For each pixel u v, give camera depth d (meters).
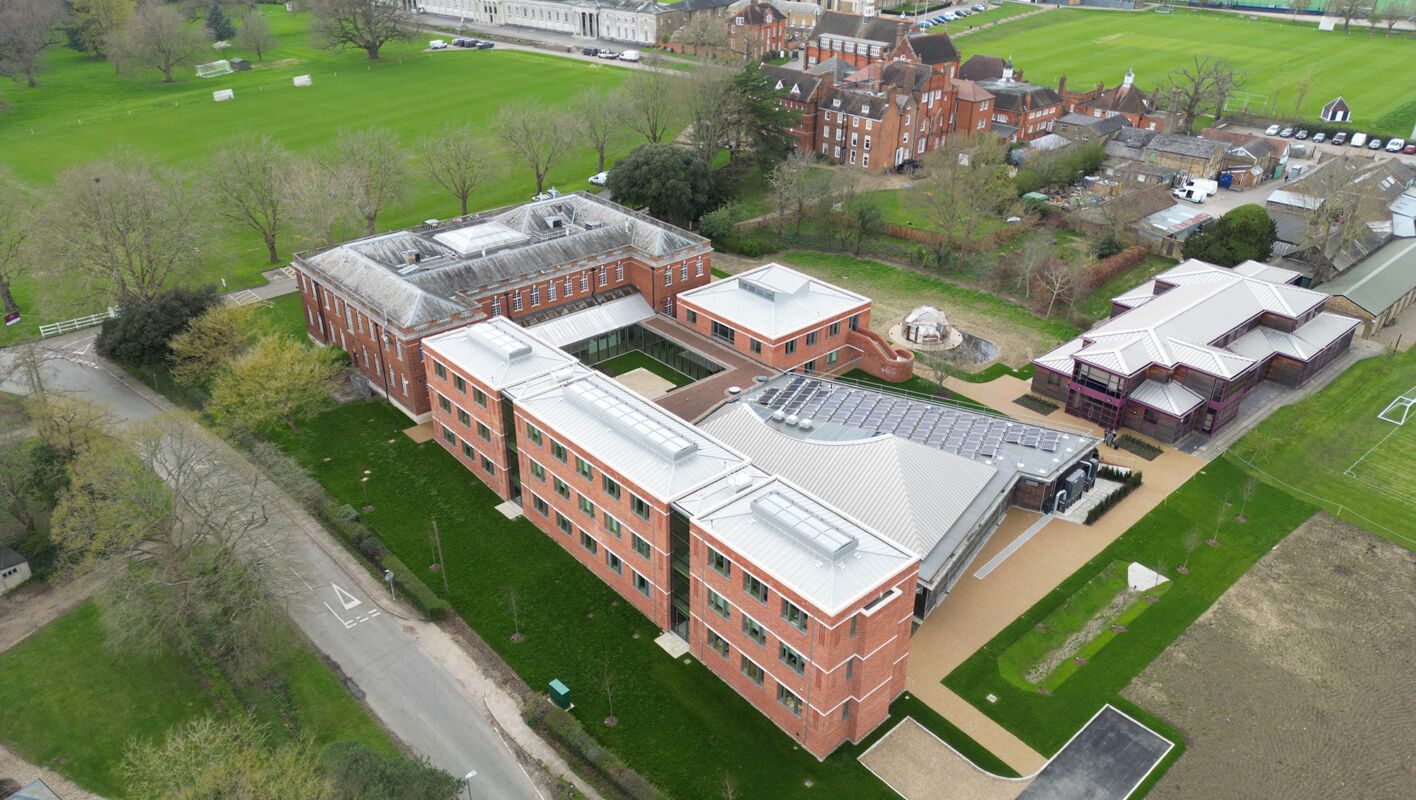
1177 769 55.59
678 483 62.47
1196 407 86.88
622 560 67.25
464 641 64.62
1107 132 166.00
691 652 64.06
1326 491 81.19
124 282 101.38
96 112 186.75
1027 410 93.06
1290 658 63.50
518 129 140.00
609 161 162.25
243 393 82.88
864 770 55.47
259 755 49.53
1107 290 119.00
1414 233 128.00
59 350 102.31
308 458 83.62
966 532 69.06
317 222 114.69
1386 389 96.94
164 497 65.69
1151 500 79.75
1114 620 66.88
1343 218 120.00
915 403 86.31
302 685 60.62
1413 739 57.53
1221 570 71.69
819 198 132.00
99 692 59.84
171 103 193.75
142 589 60.53
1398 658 63.62
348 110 188.75
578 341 97.31
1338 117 181.38
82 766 54.84
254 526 64.12
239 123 179.88
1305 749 56.88
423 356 83.19
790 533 56.38
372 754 48.34
